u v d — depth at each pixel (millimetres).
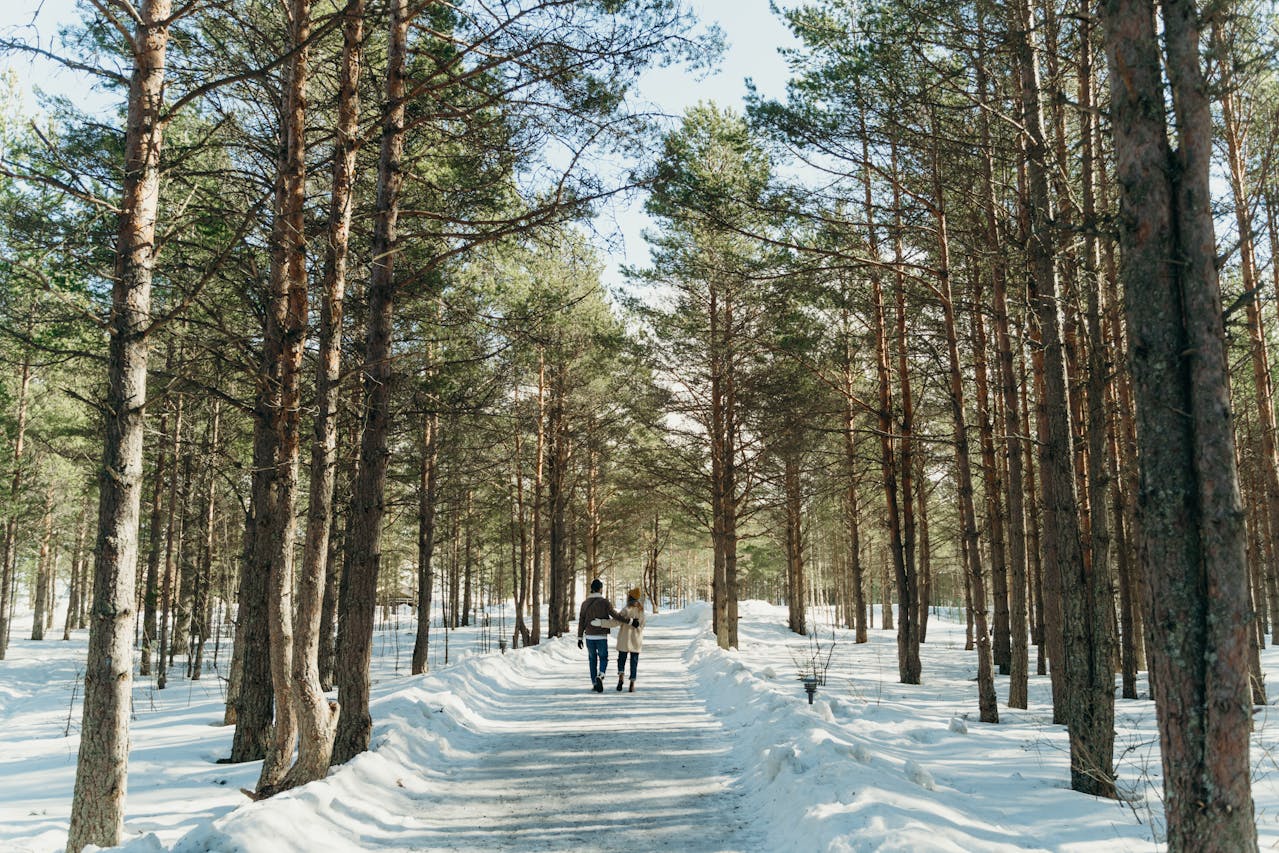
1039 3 9023
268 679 9148
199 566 22750
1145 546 3508
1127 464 13367
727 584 21750
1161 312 3521
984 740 8312
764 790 5750
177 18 5918
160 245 5836
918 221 12641
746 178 12797
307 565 6328
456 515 25188
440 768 6867
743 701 9812
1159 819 4926
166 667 24234
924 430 21469
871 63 10867
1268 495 12898
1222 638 3254
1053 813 5250
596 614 12578
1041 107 8586
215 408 15391
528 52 7398
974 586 11250
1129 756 7488
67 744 10906
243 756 8789
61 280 8609
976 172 10234
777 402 19922
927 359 16453
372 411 7852
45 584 37875
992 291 13625
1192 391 3436
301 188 6891
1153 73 3686
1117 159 3764
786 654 21203
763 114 11680
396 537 36500
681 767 6762
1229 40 4180
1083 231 3990
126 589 5359
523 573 25188
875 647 24984
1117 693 14289
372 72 8914
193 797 6715
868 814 4387
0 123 11883
